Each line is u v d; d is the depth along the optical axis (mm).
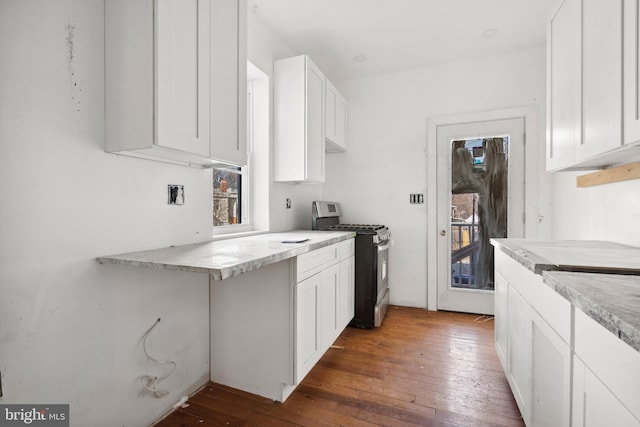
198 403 1643
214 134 1473
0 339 987
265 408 1595
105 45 1269
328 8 2197
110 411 1312
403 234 3191
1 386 990
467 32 2492
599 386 737
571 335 885
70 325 1168
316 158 2572
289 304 1631
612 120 1141
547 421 1086
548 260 1157
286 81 2453
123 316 1364
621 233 1669
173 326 1610
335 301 2166
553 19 1699
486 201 2914
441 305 3062
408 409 1564
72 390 1176
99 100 1257
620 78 1096
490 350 2201
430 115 3076
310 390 1740
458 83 2980
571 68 1474
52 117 1107
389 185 3234
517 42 2646
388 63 3018
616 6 1118
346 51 2791
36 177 1066
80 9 1190
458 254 3010
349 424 1463
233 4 1615
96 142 1249
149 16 1168
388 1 2123
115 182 1328
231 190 2334
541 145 2732
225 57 1552
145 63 1179
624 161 1572
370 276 2596
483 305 2932
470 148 2957
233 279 1768
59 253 1132
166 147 1211
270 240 1921
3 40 981
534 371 1213
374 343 2332
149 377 1483
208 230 1851
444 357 2104
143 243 1453
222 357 1808
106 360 1296
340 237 2225
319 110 2631
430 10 2217
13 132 1007
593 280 896
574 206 2254
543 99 2725
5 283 996
